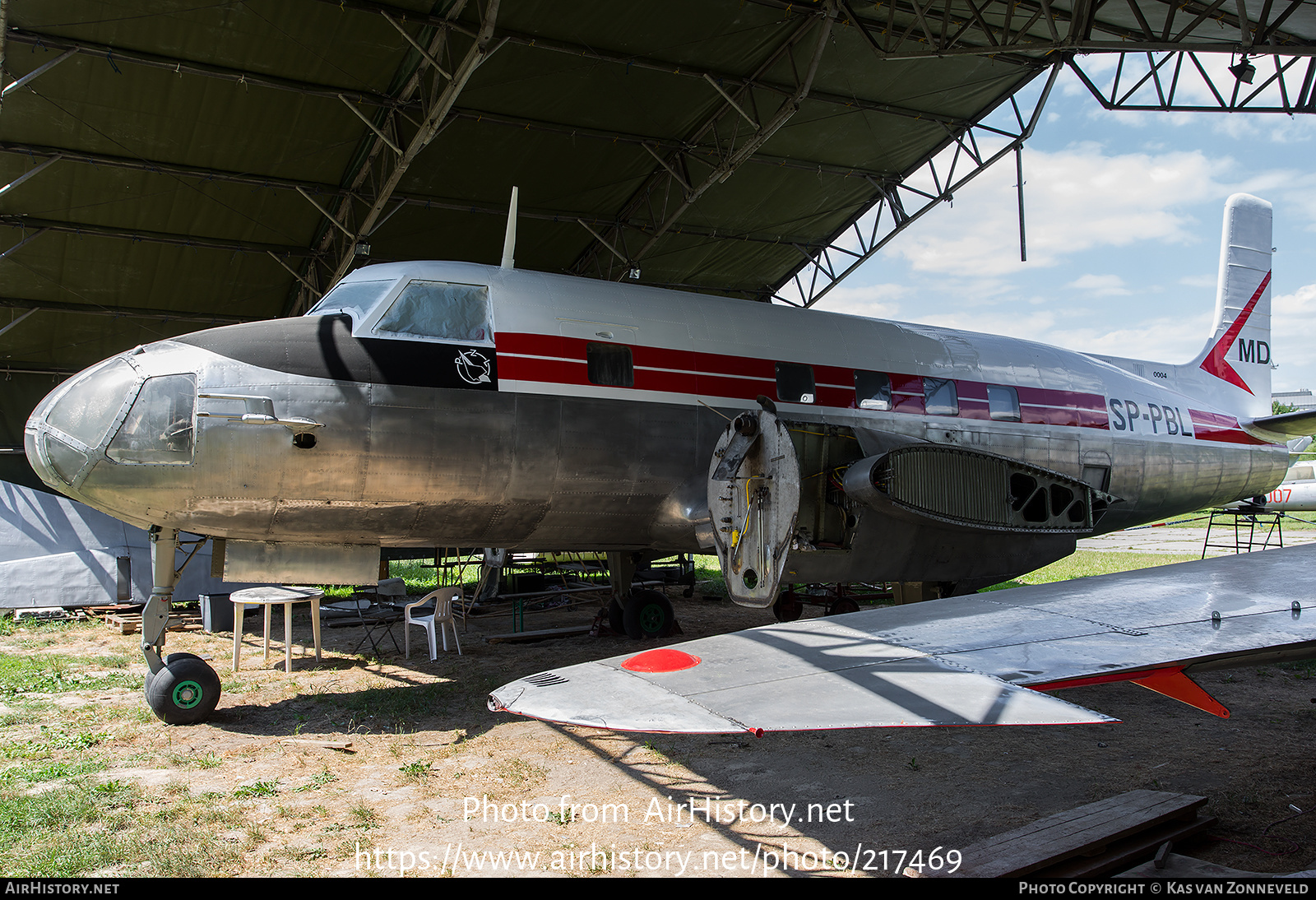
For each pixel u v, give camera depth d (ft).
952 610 15.15
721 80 45.14
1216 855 15.01
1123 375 41.65
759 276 69.56
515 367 27.07
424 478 25.61
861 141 53.31
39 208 46.98
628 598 37.93
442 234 56.39
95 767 19.81
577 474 27.68
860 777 19.29
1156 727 23.03
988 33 35.24
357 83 41.60
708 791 18.40
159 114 41.73
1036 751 21.08
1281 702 25.63
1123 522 41.34
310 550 26.43
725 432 27.12
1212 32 37.88
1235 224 48.52
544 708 10.87
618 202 56.29
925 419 34.68
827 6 38.93
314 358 24.81
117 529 44.04
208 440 23.38
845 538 29.55
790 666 12.19
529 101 45.14
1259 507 55.72
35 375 61.77
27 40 35.88
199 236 51.75
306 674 30.32
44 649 35.29
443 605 33.55
